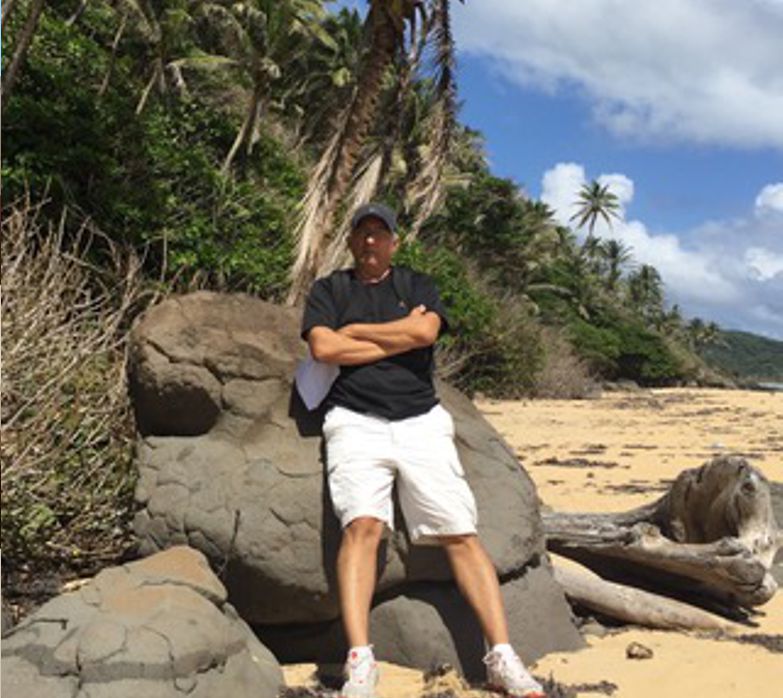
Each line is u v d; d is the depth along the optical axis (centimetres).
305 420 463
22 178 1218
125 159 1435
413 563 445
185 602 382
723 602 593
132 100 1717
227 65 3092
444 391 523
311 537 435
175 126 1989
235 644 385
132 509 489
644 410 2680
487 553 458
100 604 375
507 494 485
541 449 1538
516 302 3600
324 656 444
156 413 470
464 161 4625
